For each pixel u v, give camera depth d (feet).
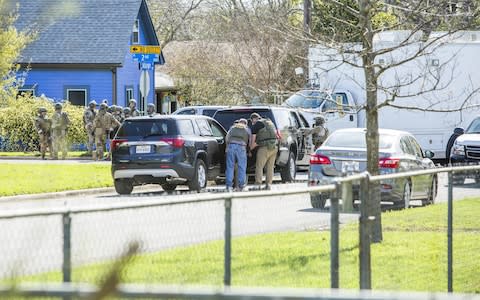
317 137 264.93
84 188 214.07
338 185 73.92
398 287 91.76
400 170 173.37
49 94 403.75
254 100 358.84
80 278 59.93
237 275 73.20
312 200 81.71
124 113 319.88
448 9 144.25
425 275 95.96
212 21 472.85
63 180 219.20
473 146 245.86
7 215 54.34
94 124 306.14
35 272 59.72
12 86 364.58
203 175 214.69
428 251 101.50
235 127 210.38
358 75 280.51
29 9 413.59
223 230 72.13
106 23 414.21
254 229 75.31
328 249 87.97
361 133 178.81
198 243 69.97
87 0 422.00
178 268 67.10
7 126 345.51
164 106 492.54
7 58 309.42
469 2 140.77
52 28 409.28
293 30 156.35
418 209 105.29
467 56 280.92
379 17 162.71
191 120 214.48
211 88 453.58
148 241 65.62
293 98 285.23
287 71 335.26
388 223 100.37
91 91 403.75
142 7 438.81
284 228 79.00
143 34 447.83
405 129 286.87
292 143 245.24
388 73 274.36
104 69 402.72
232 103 441.68
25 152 344.08
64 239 57.57
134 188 230.07
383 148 175.63
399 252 99.19
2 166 248.93
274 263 78.54
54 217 76.48
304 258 83.76
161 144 206.80
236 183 217.56
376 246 99.14
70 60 399.65
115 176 208.33
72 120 344.69
